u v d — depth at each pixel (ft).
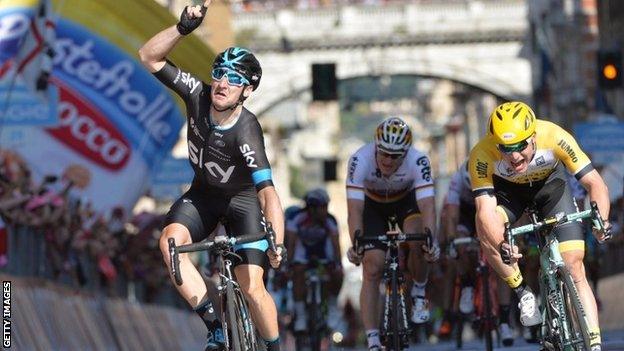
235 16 431.84
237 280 60.29
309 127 628.28
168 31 59.31
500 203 66.13
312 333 109.29
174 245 56.44
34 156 142.82
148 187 160.86
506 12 431.84
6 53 121.19
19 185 110.01
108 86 146.92
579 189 106.32
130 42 146.51
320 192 108.68
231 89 58.13
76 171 145.59
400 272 77.61
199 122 59.52
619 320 169.37
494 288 97.66
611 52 190.49
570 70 387.96
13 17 121.08
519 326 131.03
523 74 433.07
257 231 60.75
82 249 123.44
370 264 77.46
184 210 60.59
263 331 60.54
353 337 246.88
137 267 147.33
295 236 109.81
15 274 104.58
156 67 59.62
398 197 81.41
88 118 146.10
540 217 66.08
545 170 64.64
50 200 113.50
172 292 171.42
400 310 77.77
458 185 96.02
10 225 104.06
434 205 79.15
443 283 117.19
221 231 88.89
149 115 149.28
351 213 78.95
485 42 432.66
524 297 64.23
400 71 436.35
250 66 58.29
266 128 495.82
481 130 559.38
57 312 109.40
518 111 61.52
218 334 58.95
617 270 178.09
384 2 435.12
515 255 61.93
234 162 59.62
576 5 388.16
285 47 431.02
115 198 148.25
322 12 432.66
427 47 435.12
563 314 61.98
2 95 121.29
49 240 113.29
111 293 133.28
